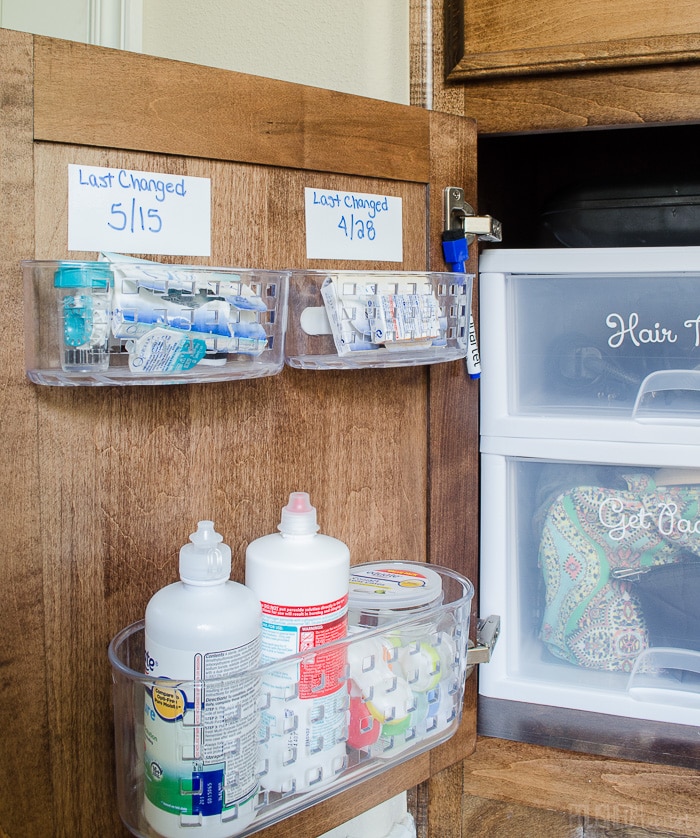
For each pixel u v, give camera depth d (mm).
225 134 606
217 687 533
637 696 869
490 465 879
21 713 548
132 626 593
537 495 889
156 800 545
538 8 799
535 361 865
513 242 1149
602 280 836
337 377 703
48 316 509
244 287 571
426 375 773
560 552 873
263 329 589
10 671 541
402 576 715
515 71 808
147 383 538
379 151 704
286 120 641
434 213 753
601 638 872
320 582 602
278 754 589
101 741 590
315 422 689
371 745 634
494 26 812
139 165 570
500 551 881
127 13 1043
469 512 822
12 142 518
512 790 845
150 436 594
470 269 813
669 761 801
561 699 883
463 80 831
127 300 517
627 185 915
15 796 550
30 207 528
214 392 625
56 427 549
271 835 651
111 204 559
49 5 1086
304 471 685
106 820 598
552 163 1142
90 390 563
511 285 859
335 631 612
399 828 903
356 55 911
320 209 669
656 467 845
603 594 868
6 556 534
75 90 539
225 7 997
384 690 634
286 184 647
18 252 524
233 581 626
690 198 897
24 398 535
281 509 658
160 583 608
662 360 830
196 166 598
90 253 552
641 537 854
